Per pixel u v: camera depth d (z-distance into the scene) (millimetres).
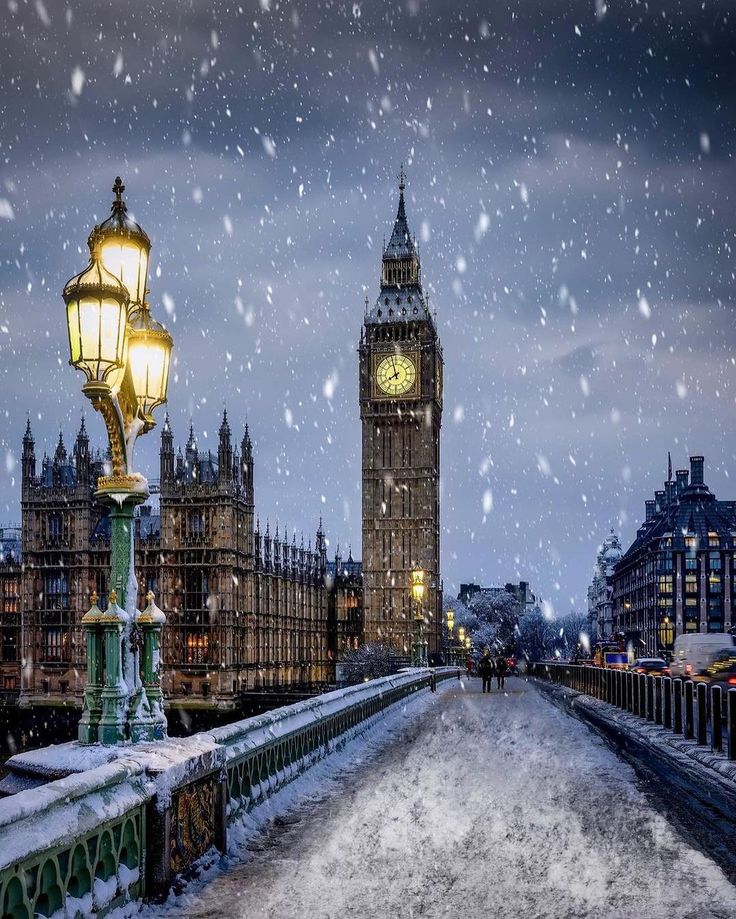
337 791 16656
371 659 157000
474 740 24969
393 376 175375
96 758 9953
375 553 173125
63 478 134625
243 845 12117
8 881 6727
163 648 124500
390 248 183625
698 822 13516
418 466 174250
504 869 10859
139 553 127000
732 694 19875
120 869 8727
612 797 15531
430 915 9141
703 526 181125
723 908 9289
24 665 129500
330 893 9875
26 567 130875
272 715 15578
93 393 10312
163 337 12000
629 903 9477
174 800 9828
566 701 45094
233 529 126688
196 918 9039
